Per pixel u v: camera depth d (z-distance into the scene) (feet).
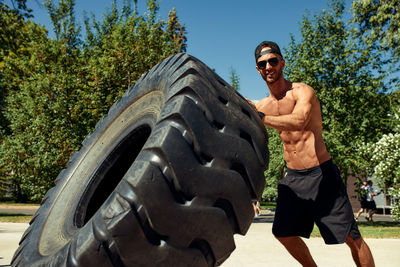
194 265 4.00
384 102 45.98
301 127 6.95
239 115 4.78
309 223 8.22
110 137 8.33
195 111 4.21
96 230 3.73
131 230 3.64
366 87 44.60
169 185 3.81
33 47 49.16
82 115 46.19
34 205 85.30
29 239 6.89
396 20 50.47
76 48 50.90
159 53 47.52
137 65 44.60
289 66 48.60
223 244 4.20
